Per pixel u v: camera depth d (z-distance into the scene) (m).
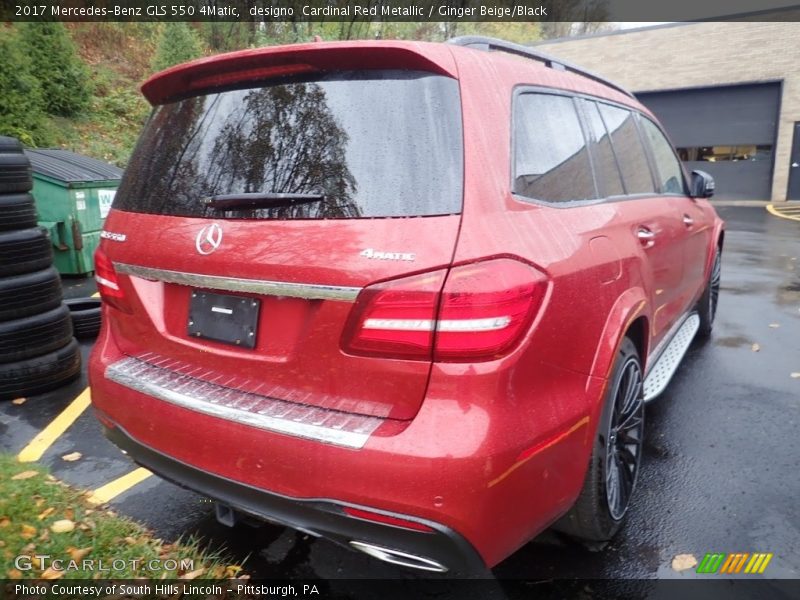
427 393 1.76
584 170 2.62
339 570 2.52
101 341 2.61
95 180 7.69
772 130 18.12
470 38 2.24
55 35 12.29
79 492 3.03
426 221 1.79
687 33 18.84
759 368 4.62
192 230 2.14
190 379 2.20
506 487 1.79
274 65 2.11
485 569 1.86
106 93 14.47
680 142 19.69
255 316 2.03
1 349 4.07
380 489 1.74
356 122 1.96
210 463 2.04
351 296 1.80
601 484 2.37
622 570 2.48
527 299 1.82
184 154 2.30
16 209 4.07
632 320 2.53
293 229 1.91
